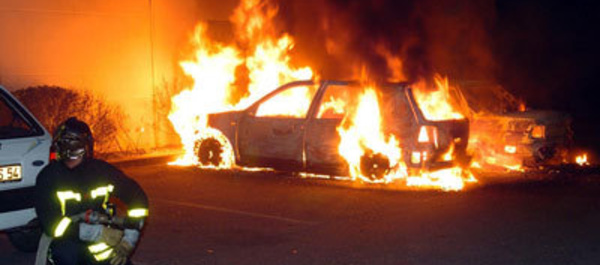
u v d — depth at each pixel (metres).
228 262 6.85
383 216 8.70
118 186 4.21
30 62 13.51
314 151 11.10
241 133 12.02
